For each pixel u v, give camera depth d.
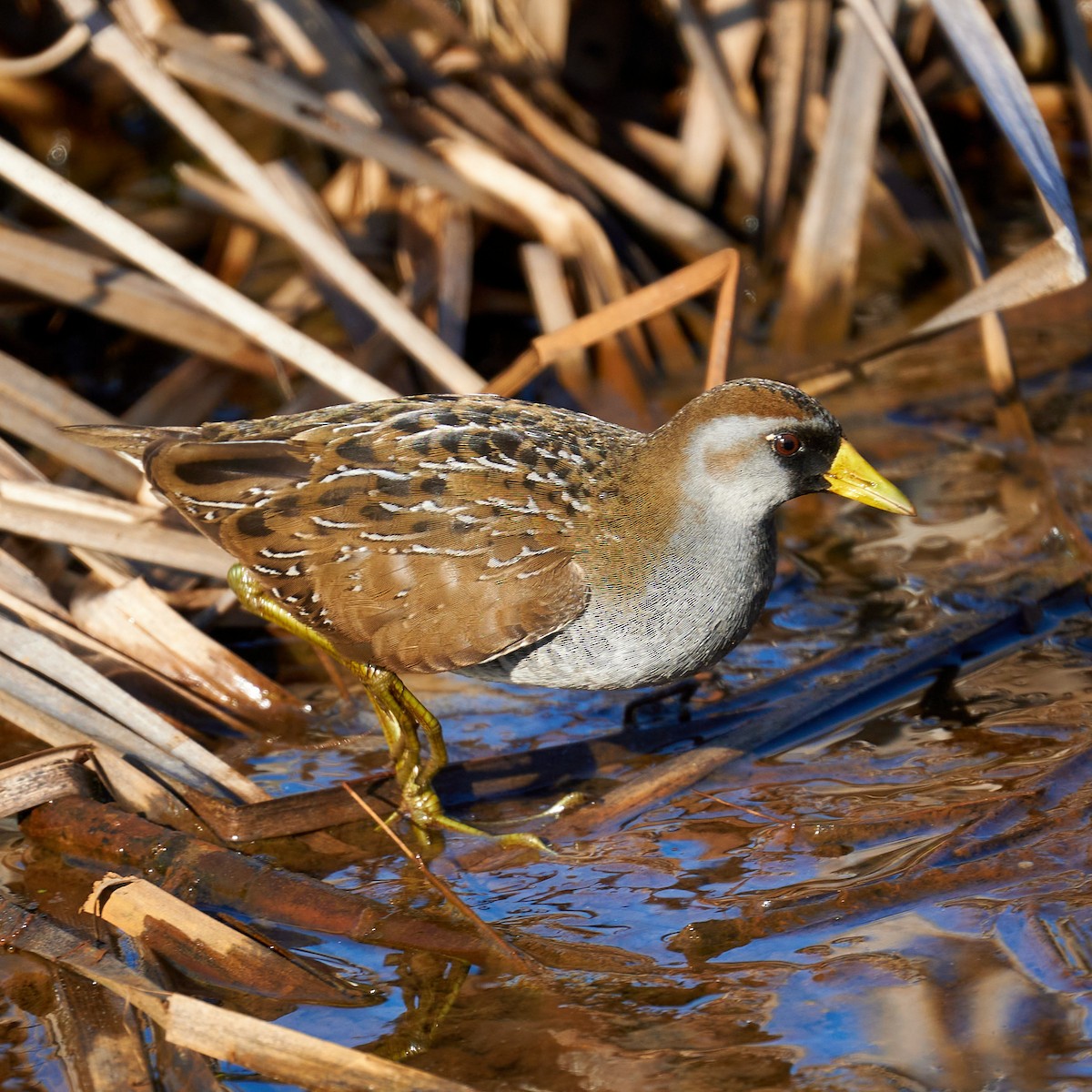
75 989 7.06
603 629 8.48
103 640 9.59
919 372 13.24
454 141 13.55
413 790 8.55
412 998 7.12
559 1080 6.56
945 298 14.42
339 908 7.59
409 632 8.33
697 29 14.37
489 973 7.28
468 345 13.72
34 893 7.89
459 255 12.84
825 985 7.04
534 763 8.99
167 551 9.69
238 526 8.45
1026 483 11.66
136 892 7.47
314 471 8.47
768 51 15.06
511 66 14.74
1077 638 10.02
